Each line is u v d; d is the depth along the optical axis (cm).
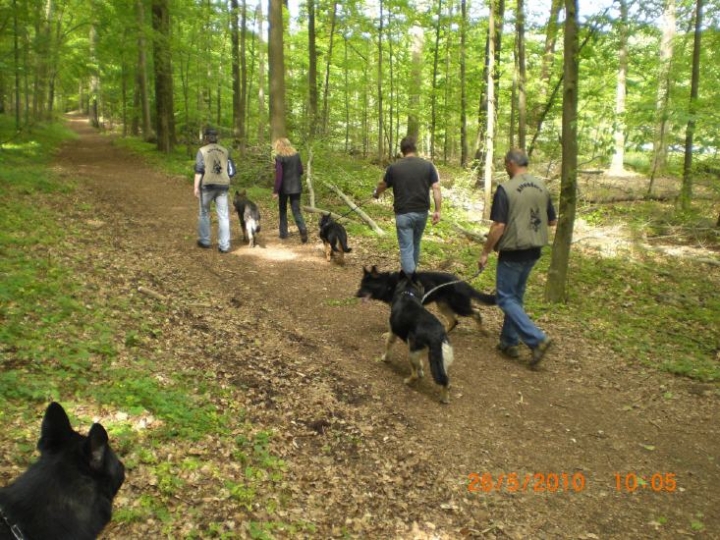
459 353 572
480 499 346
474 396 483
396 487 350
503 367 545
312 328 614
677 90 1173
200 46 2134
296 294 721
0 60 1552
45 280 556
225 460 338
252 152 1636
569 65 665
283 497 317
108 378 398
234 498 304
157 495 292
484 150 1388
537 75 1596
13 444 300
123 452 320
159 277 689
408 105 2105
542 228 521
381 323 649
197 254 845
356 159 1855
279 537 284
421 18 1836
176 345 493
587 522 329
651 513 336
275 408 421
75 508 183
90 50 1961
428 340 464
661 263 1016
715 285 890
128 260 731
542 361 559
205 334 536
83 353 414
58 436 195
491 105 1173
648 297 815
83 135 3288
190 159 2033
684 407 473
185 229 999
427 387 497
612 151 940
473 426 434
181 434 347
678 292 841
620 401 483
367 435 405
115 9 1919
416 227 654
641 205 1359
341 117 2266
